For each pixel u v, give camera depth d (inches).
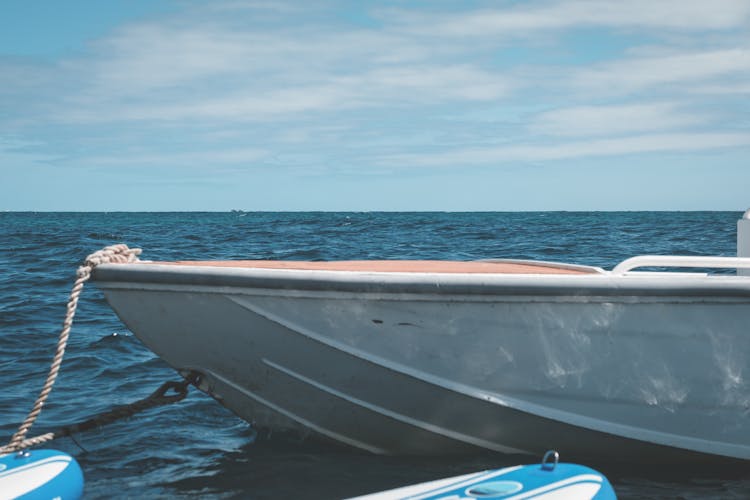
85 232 1528.1
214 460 169.8
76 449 180.1
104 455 175.5
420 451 167.5
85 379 247.4
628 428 154.7
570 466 113.0
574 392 152.6
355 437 168.2
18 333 321.1
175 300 152.9
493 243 977.5
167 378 249.3
